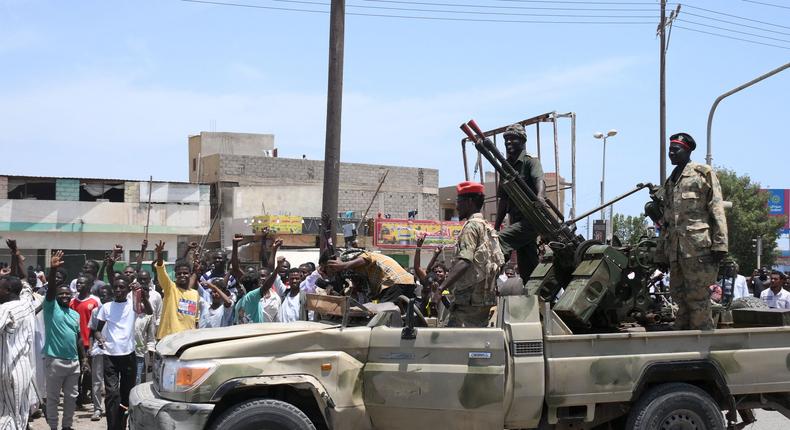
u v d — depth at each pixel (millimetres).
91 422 9367
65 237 34656
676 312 7164
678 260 6637
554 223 7137
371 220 32531
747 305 8266
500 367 5766
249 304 8906
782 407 6793
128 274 10641
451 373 5754
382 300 7086
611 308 6871
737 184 42219
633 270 6953
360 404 5793
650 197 7180
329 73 10500
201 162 42125
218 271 11758
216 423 5398
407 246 32375
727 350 6457
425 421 5812
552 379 5973
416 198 44969
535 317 6008
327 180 10469
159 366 5773
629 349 6223
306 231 32062
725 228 6473
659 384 6426
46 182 34844
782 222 42812
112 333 8445
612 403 6371
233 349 5566
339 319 6430
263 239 10227
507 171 7059
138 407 5582
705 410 6309
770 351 6562
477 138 7016
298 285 9602
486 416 5762
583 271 6816
